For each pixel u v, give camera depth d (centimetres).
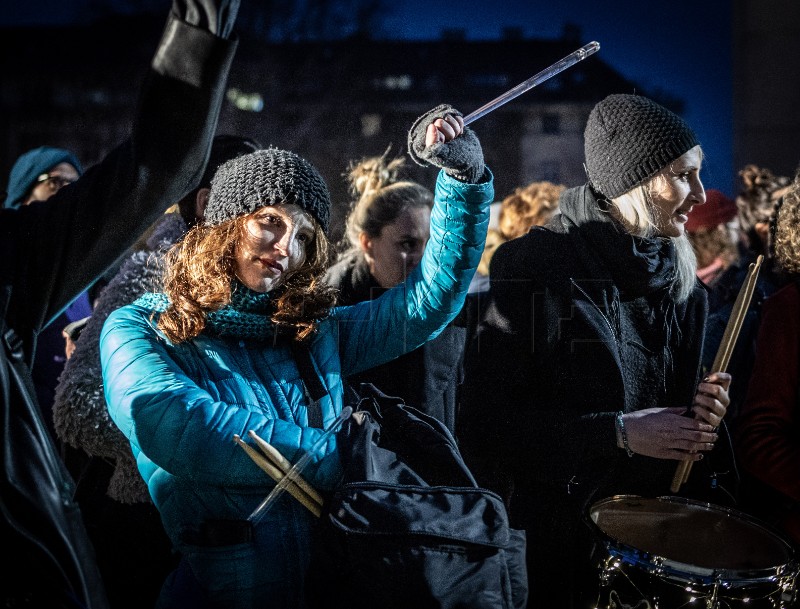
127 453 183
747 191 299
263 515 151
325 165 710
